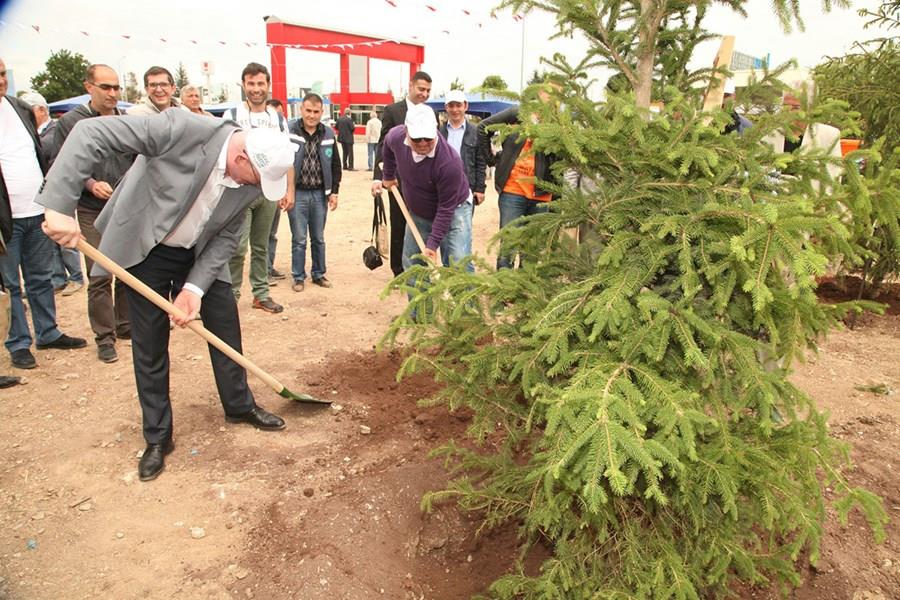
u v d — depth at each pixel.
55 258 6.12
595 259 2.46
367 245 8.79
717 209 1.95
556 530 2.39
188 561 2.61
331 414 3.85
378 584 2.61
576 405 1.87
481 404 2.58
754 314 2.14
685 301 2.03
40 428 3.59
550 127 2.05
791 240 1.77
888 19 5.95
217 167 2.80
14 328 4.28
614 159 2.23
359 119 33.41
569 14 2.36
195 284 3.07
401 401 4.06
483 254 8.30
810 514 2.06
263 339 5.02
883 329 5.63
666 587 2.12
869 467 3.45
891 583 2.72
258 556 2.65
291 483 3.14
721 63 2.53
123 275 2.84
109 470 3.20
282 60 16.14
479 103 14.22
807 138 3.55
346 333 5.21
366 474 3.25
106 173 4.40
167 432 3.26
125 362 4.52
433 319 2.64
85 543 2.69
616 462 1.67
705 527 2.27
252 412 3.64
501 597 2.47
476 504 2.74
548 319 2.14
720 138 2.15
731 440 2.08
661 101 2.57
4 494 2.99
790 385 2.12
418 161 4.35
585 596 2.22
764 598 2.62
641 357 2.11
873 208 2.25
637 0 2.45
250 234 5.54
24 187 4.19
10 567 2.54
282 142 2.74
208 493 3.03
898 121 5.52
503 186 5.45
